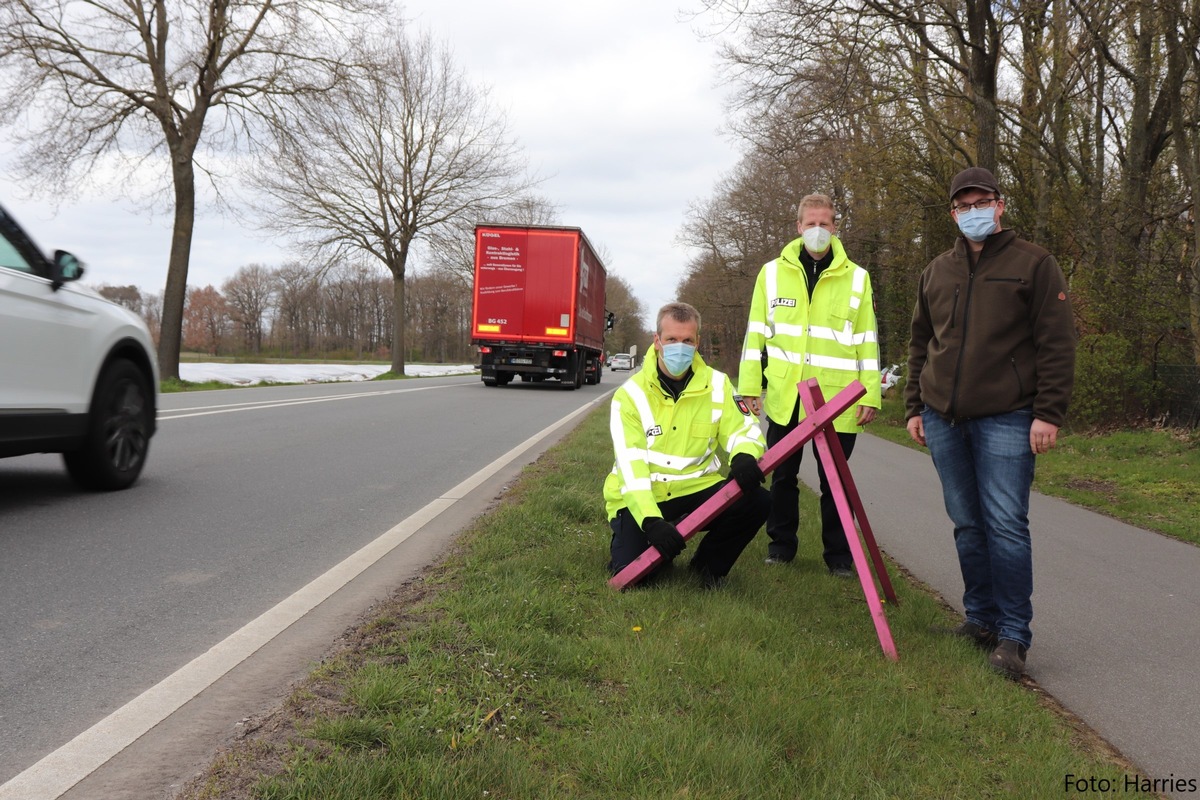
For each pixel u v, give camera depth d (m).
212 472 7.36
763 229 36.88
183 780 2.26
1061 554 5.87
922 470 9.77
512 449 9.91
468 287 36.72
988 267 3.71
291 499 6.38
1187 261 13.48
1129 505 7.98
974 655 3.59
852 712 2.83
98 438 5.99
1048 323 3.54
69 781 2.24
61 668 3.07
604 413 15.16
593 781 2.31
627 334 129.12
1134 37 14.97
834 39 15.53
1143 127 15.39
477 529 5.22
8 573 4.16
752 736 2.58
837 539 4.90
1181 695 3.33
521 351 23.92
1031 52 17.08
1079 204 17.14
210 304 107.19
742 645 3.33
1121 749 2.87
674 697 2.85
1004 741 2.79
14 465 7.16
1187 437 11.77
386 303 111.75
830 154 18.77
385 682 2.75
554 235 23.62
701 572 4.44
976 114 15.45
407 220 35.09
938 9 15.44
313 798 2.11
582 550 4.80
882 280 22.48
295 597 3.94
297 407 14.37
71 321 5.66
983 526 3.86
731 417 4.39
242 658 3.16
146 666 3.12
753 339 5.03
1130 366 13.41
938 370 3.82
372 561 4.62
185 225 21.36
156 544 4.87
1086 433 13.54
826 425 3.87
